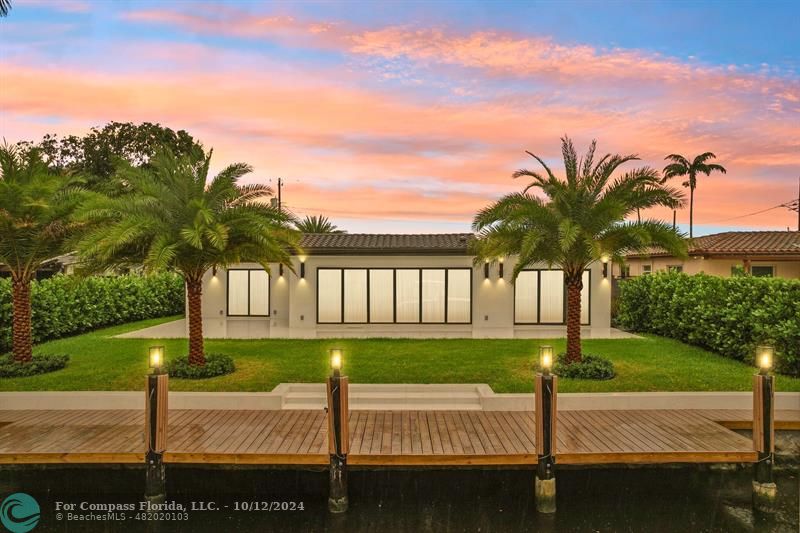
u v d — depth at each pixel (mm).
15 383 10719
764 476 7062
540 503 6984
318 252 17016
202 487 7602
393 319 17484
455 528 6668
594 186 11820
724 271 22422
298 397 10070
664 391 10148
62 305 16812
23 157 12203
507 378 11125
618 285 22031
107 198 11266
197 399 9727
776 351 11484
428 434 8250
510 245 11867
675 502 7320
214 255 11523
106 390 10242
